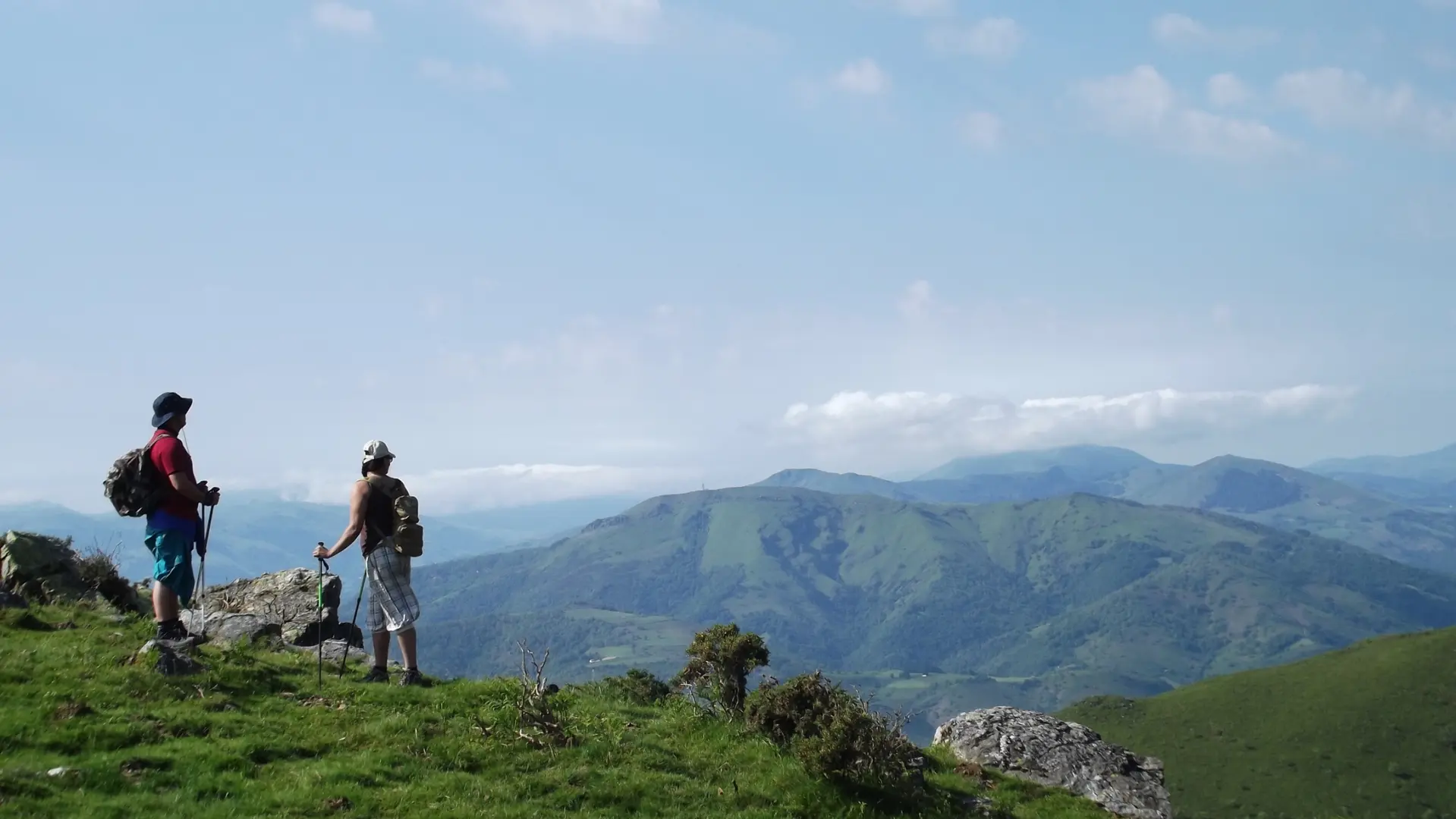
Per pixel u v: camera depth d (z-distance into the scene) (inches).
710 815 539.5
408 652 639.1
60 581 725.9
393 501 649.0
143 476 577.9
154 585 584.4
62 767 425.4
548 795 519.2
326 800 450.3
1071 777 865.5
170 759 458.6
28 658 539.8
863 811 603.5
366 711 576.4
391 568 639.1
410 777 503.2
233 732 509.4
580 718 637.9
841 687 703.1
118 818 394.6
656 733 661.3
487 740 565.9
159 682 544.4
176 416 586.6
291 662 678.5
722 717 724.7
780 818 563.2
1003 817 708.7
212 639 726.5
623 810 521.7
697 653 776.3
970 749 898.1
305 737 525.7
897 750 646.5
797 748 635.5
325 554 631.2
